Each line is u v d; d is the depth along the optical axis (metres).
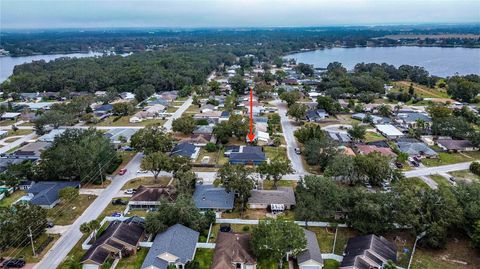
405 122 142.00
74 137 99.81
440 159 105.38
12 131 136.12
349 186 86.44
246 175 78.62
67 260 59.88
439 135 126.31
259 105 175.50
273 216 73.81
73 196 80.19
